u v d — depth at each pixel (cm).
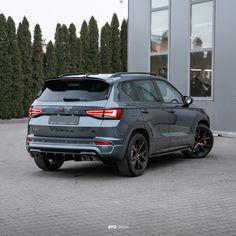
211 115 1541
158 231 555
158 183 827
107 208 660
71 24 2822
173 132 994
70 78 882
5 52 2497
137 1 1777
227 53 1493
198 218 608
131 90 899
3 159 1120
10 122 2483
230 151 1209
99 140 830
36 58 2664
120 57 3031
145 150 908
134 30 1792
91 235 543
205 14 1559
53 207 668
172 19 1661
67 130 852
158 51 1717
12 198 723
